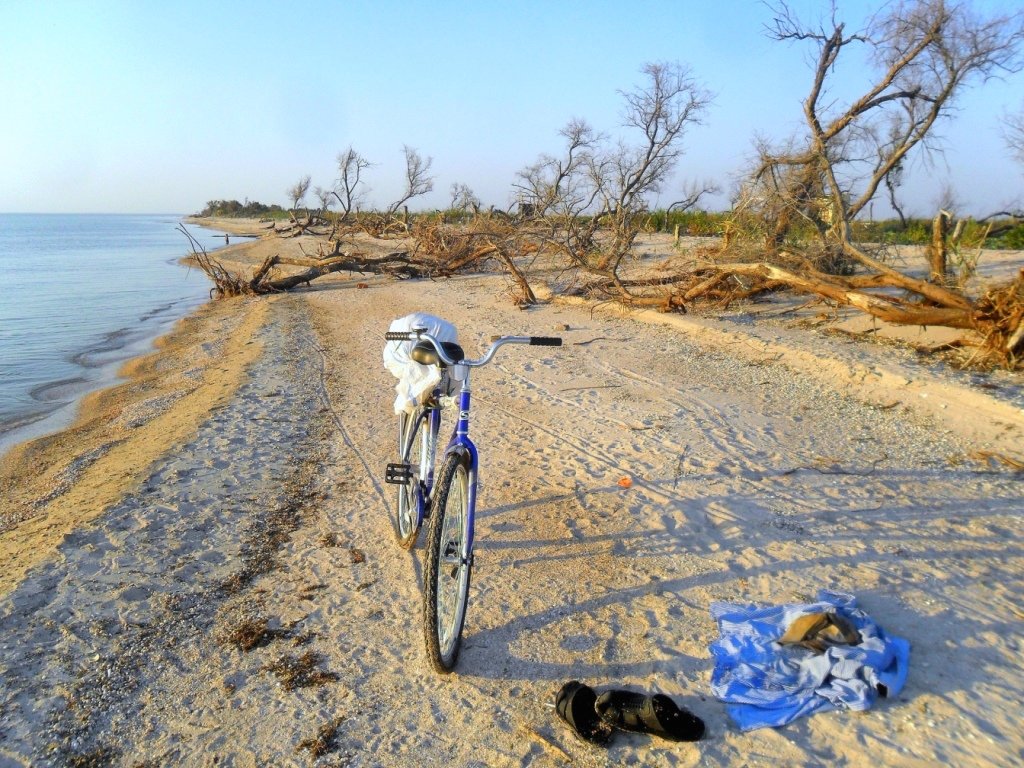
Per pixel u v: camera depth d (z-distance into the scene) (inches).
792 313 446.0
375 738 119.6
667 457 239.1
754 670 129.1
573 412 295.9
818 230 503.2
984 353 301.0
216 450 268.8
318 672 136.6
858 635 131.2
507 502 209.3
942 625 141.8
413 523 171.9
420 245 1011.9
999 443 232.4
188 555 185.2
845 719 118.4
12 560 187.9
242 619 155.0
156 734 122.4
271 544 190.9
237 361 455.2
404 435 174.1
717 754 113.0
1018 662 130.5
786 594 155.3
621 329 457.4
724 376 336.5
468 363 137.7
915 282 351.9
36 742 120.1
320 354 455.2
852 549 172.9
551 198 796.6
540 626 148.1
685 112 731.4
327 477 238.8
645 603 155.0
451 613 135.1
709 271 500.7
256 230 2731.3
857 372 304.8
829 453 237.0
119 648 145.3
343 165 1775.3
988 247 765.3
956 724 116.0
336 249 927.0
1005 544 171.8
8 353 566.6
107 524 203.3
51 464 291.7
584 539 185.2
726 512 196.1
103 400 405.4
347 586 167.6
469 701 127.3
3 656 142.5
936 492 202.2
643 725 115.4
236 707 128.4
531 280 699.4
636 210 767.7
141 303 876.0
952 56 484.1
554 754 114.7
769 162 495.8
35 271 1337.4
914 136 516.7
